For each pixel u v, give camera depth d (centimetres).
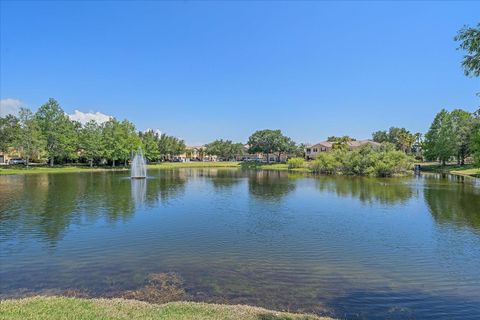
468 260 1145
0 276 970
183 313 668
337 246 1313
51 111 6681
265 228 1625
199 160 15275
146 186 3631
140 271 1022
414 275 1001
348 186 3694
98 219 1819
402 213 2030
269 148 10669
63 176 5009
